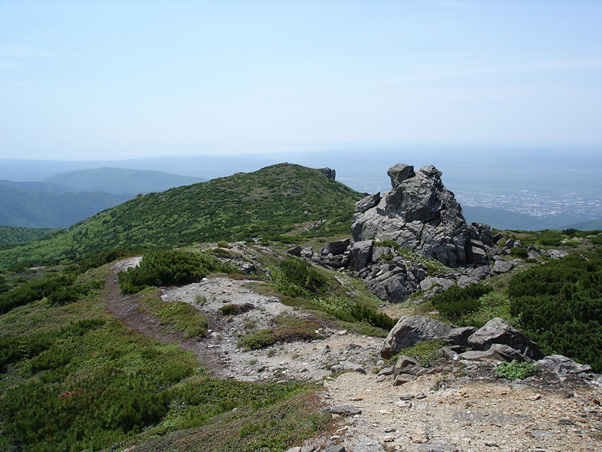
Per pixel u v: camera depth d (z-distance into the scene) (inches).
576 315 892.0
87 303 1147.3
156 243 3533.5
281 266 1750.7
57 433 549.0
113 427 553.6
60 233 4606.3
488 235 2014.0
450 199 2022.6
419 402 410.9
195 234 3636.8
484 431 321.1
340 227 3174.2
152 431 511.2
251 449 342.3
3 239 4813.0
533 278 1248.2
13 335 983.6
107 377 697.6
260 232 3385.8
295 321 934.4
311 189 5137.8
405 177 2154.3
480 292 1360.7
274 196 4798.2
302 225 3528.5
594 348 753.6
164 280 1264.8
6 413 594.9
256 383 636.1
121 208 4904.0
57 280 1365.7
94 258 1768.0
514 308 1011.9
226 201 4621.1
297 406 432.1
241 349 826.8
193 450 392.5
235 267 1535.4
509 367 446.0
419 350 563.8
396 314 1409.9
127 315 1046.4
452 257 1845.5
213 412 537.0
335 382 540.4
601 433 296.8
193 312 991.0
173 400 595.2
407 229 1989.4
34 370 770.8
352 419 363.3
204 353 812.0
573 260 1473.9
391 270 1752.0
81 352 829.8
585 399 359.3
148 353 792.9
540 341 826.8
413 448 293.6
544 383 406.3
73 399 617.9
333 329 904.9
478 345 536.4
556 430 308.8
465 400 394.6
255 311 1012.5
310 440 331.9
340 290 1670.8
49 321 1039.6
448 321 1144.8
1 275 2192.4
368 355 663.1
